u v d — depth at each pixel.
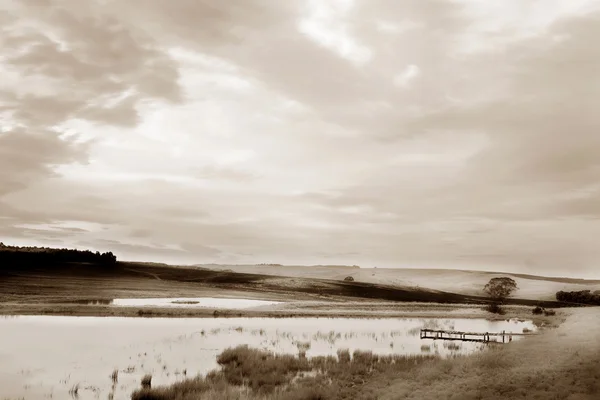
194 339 32.56
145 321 43.38
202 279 134.75
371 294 113.56
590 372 17.19
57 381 19.38
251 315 53.53
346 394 17.28
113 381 19.62
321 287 122.44
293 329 41.94
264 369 22.08
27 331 33.88
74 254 148.62
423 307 80.06
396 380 19.48
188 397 16.42
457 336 38.44
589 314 65.06
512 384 16.45
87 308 50.69
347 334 39.12
